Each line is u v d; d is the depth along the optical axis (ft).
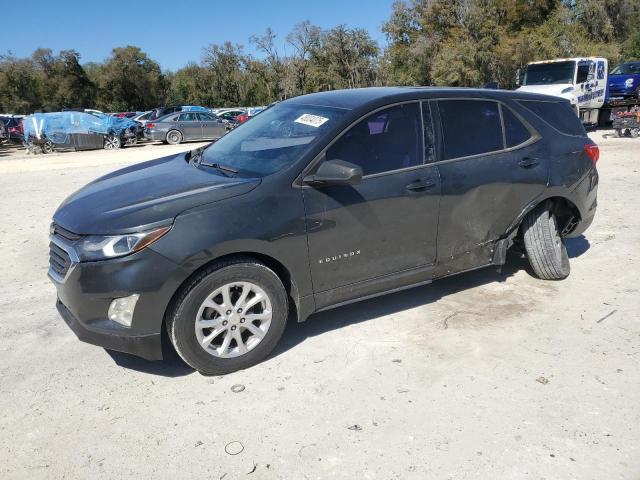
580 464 8.80
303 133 12.71
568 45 138.00
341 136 12.39
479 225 14.46
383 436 9.59
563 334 13.07
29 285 17.53
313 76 199.93
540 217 15.72
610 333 13.07
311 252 11.94
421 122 13.56
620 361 11.82
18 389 11.38
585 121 62.69
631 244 19.79
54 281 11.43
